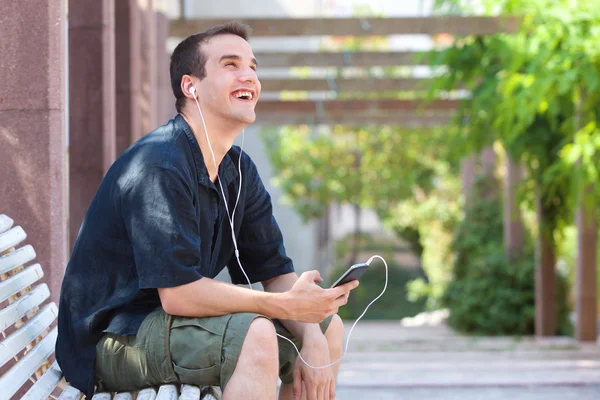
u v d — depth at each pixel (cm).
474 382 645
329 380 304
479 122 1032
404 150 1841
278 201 2056
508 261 1268
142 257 277
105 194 294
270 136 1870
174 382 285
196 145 301
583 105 845
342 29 889
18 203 368
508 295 1245
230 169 320
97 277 295
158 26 840
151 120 735
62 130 374
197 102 306
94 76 518
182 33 897
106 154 521
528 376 690
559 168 864
